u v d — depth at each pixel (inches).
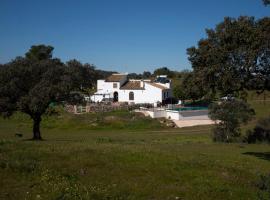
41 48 4813.0
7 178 533.3
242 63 919.0
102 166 629.3
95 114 2721.5
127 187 536.7
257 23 960.3
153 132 2279.8
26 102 1448.1
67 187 508.7
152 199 506.0
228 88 945.5
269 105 3171.8
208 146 1416.1
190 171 640.4
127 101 3575.3
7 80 1462.8
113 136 1963.6
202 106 3307.1
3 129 2306.8
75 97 1588.3
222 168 695.7
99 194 496.1
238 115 1696.6
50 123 2581.2
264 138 1701.5
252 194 561.6
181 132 2265.0
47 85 1455.5
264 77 935.7
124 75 3718.0
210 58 950.4
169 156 746.2
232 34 932.6
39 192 491.8
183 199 515.8
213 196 537.0
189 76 1020.5
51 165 604.1
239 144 1573.6
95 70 1625.2
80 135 2034.9
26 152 679.7
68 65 1563.7
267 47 903.7
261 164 917.8
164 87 3654.0
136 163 658.2
